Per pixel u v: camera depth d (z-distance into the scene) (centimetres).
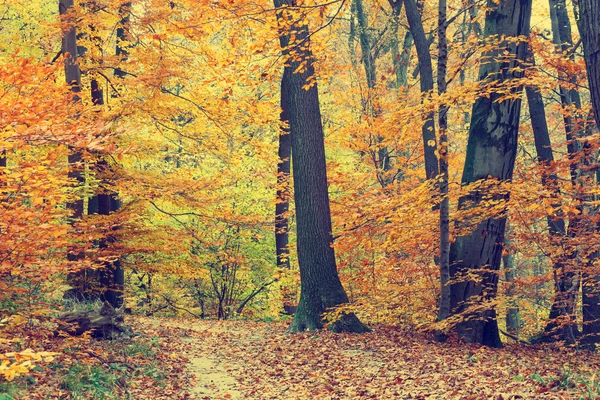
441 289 1152
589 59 547
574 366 959
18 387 666
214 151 1673
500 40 1128
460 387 745
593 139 1016
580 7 556
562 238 1180
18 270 694
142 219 1594
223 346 1181
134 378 830
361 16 1995
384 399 721
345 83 2291
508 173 1177
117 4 1469
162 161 2456
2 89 765
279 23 1051
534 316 1998
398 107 1525
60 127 626
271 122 1622
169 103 1565
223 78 1093
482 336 1187
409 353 1031
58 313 1081
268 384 862
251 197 2106
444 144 1104
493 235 1191
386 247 1232
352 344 1109
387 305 1434
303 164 1298
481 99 1176
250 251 2206
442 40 1098
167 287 2388
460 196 1204
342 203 1440
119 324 1069
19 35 1511
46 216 709
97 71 1544
